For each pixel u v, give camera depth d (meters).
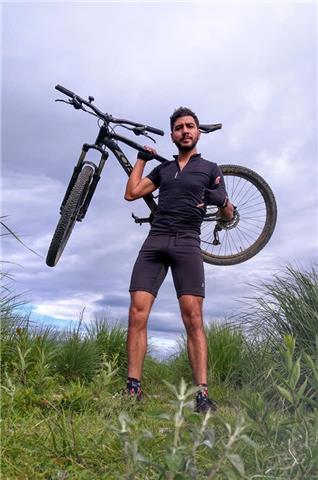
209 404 3.38
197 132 4.17
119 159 5.13
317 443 1.43
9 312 5.08
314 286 4.38
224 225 5.43
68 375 4.68
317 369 1.51
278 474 1.44
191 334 3.77
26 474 1.86
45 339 4.81
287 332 4.18
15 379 3.48
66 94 4.98
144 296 3.87
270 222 5.55
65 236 5.11
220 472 1.12
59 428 2.26
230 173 5.60
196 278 3.82
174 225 3.92
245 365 4.47
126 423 1.21
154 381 5.34
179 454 1.03
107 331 5.89
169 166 4.15
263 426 1.47
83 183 4.94
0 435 2.13
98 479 1.84
